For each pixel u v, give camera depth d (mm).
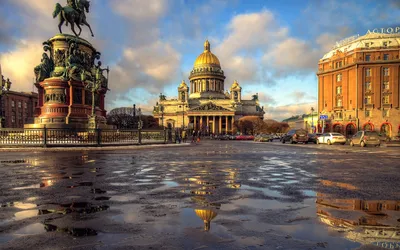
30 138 30125
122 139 35062
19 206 6332
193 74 168875
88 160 16594
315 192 7727
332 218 5336
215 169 12641
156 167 13352
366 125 76312
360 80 76812
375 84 76000
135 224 5031
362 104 76625
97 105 47719
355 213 5672
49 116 41281
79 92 43562
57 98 42156
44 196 7328
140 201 6773
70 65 43250
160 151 25141
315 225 4934
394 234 4484
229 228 4797
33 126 39281
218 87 168875
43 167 13250
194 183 9188
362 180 9625
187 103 158375
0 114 35844
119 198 7094
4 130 28812
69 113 41906
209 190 8055
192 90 172875
